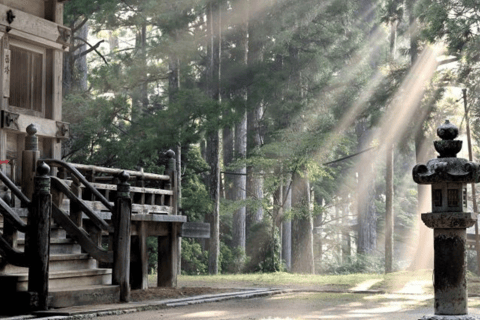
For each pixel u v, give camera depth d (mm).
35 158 13500
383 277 22922
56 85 16406
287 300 14430
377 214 55094
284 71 33844
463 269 7301
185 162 37688
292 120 33938
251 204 32875
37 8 16250
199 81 38344
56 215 12656
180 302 12875
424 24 28719
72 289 11531
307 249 35406
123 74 33688
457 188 7320
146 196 15953
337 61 36688
